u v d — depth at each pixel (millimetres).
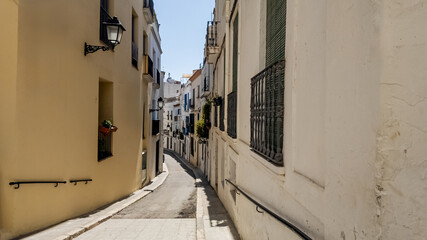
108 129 7656
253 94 4422
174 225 6227
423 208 1247
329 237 1812
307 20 2443
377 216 1304
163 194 11383
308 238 2180
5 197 4547
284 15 3211
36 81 5012
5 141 4609
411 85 1274
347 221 1581
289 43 2895
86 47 6359
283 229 2973
